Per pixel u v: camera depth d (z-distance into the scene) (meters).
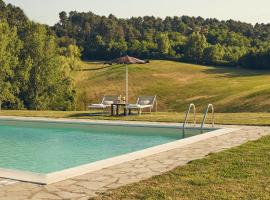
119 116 18.84
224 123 15.55
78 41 101.31
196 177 7.08
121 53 96.06
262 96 45.62
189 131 14.71
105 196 6.03
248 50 99.75
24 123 18.25
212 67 92.38
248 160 8.45
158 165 8.20
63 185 6.73
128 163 8.40
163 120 17.02
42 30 41.62
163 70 85.88
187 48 99.56
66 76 50.34
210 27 138.25
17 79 39.56
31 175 7.39
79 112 22.12
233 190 6.26
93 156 11.74
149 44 98.75
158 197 5.93
